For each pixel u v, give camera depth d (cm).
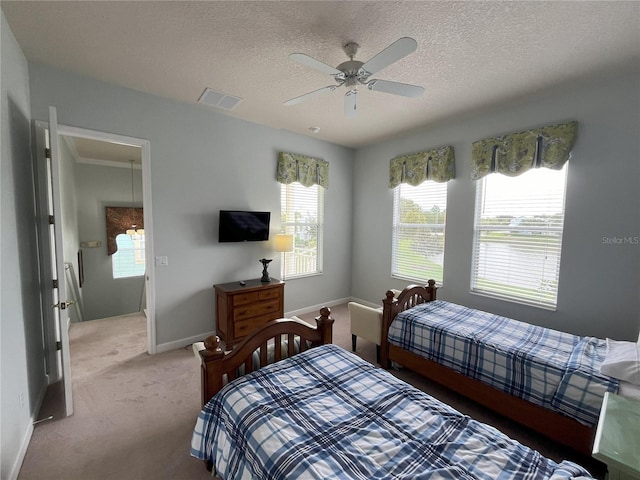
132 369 279
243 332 334
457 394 249
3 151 171
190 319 335
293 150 414
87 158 527
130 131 282
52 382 254
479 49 208
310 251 462
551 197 294
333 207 477
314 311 464
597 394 165
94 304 557
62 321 206
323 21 181
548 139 283
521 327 252
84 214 536
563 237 282
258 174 380
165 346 318
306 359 188
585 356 196
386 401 147
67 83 247
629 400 127
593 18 175
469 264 355
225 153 349
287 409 138
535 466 109
